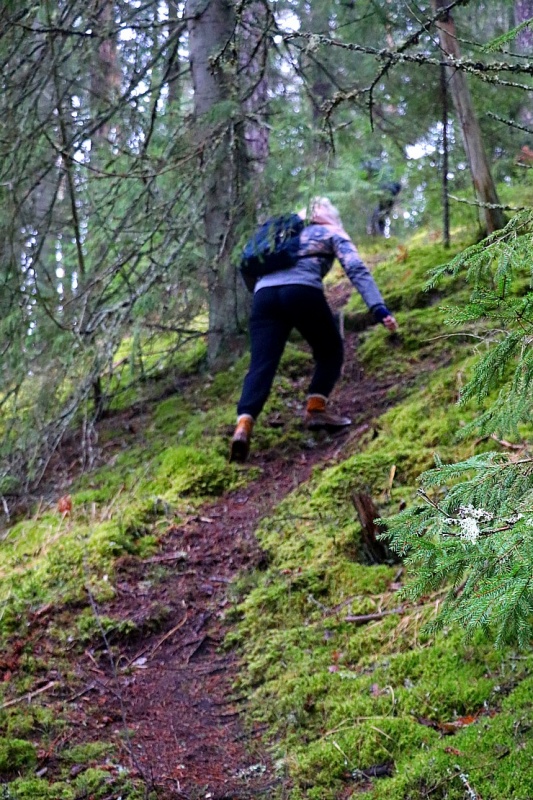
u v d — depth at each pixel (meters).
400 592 1.79
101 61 5.59
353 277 5.02
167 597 3.90
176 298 5.59
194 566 4.16
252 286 5.39
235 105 4.87
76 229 5.48
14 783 2.61
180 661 3.47
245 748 2.84
